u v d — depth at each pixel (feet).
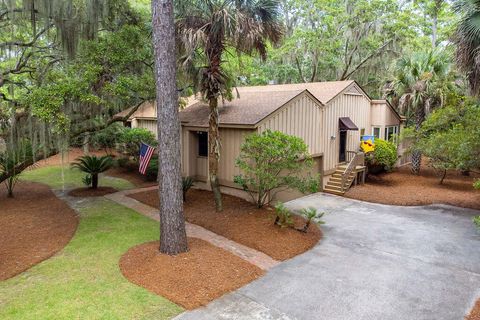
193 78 36.06
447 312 19.25
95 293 20.07
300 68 88.22
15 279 21.68
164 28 23.26
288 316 18.63
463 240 30.89
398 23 71.67
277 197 42.55
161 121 23.98
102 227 31.65
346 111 54.24
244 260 25.21
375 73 81.97
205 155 45.80
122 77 35.01
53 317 17.70
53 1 34.37
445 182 55.62
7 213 35.37
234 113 41.37
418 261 26.25
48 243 27.53
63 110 33.50
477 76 33.12
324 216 38.19
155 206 38.75
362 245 29.53
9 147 37.70
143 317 18.02
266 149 33.22
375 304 19.99
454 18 90.38
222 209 37.01
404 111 62.39
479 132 36.09
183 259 24.04
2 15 36.94
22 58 40.11
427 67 57.98
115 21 41.14
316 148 47.62
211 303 19.67
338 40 80.18
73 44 37.76
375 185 53.72
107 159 47.16
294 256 26.91
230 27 31.22
